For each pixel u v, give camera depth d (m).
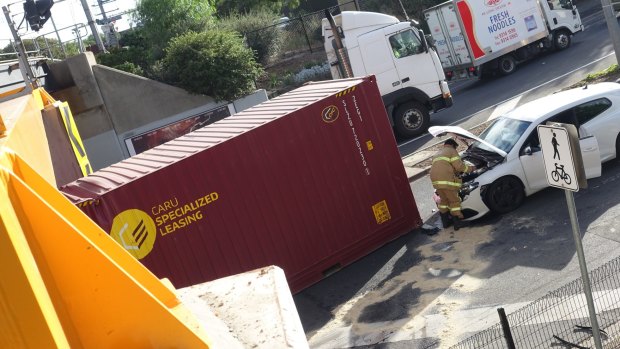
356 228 12.02
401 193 12.34
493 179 11.84
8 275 1.84
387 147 12.15
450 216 12.21
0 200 1.88
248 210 11.23
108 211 10.48
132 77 22.48
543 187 12.05
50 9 14.20
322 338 9.70
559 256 9.79
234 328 2.91
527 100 21.11
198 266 11.02
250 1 39.72
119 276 2.24
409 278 10.76
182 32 29.53
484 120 20.38
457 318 8.98
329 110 11.70
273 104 13.11
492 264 10.26
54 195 2.31
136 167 11.59
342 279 11.60
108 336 2.23
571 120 12.05
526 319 7.54
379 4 39.56
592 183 12.02
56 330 1.94
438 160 11.95
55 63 21.98
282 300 3.14
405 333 9.03
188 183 10.87
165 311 2.28
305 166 11.56
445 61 27.80
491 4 26.16
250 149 11.19
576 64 24.11
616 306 7.75
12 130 2.64
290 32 36.00
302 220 11.61
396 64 20.55
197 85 22.98
